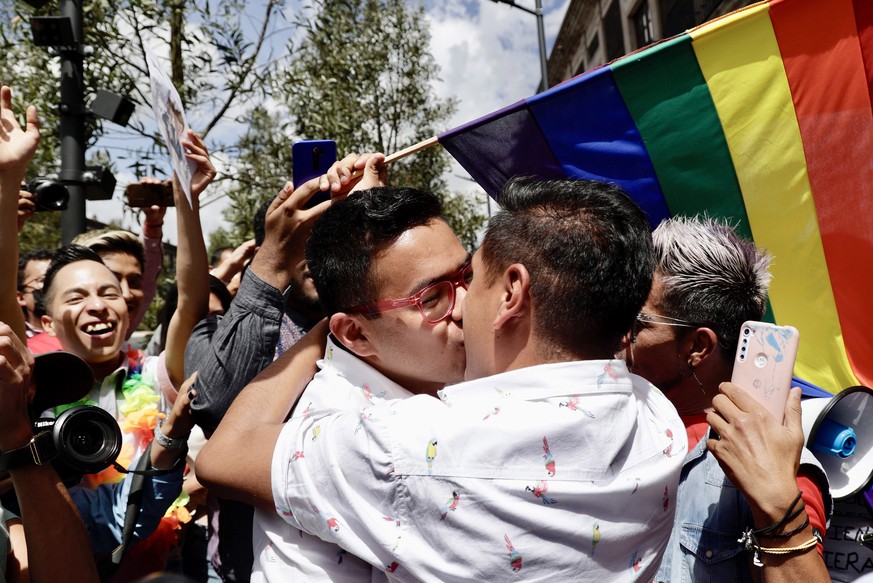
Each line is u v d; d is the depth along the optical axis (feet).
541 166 7.65
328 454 3.84
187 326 7.71
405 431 3.66
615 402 3.74
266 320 5.79
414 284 4.45
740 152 7.43
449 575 3.47
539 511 3.47
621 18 46.06
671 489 3.86
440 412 3.71
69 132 16.96
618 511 3.63
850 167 7.16
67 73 16.93
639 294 3.92
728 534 4.82
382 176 6.39
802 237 7.34
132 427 7.83
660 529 3.85
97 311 8.11
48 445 5.16
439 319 4.48
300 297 8.31
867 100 7.09
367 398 4.39
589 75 7.52
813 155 7.27
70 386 5.67
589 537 3.51
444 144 7.46
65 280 8.23
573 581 3.49
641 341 5.46
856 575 5.18
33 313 10.14
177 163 6.17
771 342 4.59
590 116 7.58
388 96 30.89
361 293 4.51
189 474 8.80
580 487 3.51
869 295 7.16
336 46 28.45
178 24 21.76
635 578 3.69
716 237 5.48
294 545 4.05
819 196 7.27
